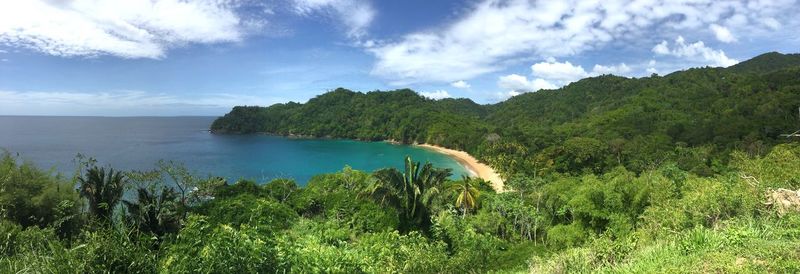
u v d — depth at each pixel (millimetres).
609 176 56969
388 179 31531
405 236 14383
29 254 7387
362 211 31531
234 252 6832
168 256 7199
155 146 141500
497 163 88188
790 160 24125
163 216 26875
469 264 14586
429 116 161500
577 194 34031
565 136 116438
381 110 182375
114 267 6996
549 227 39750
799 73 118438
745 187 13438
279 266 7324
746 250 6484
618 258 8750
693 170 64938
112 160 100938
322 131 182250
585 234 30156
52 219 25578
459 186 47656
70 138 170375
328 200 40062
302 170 95938
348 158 115375
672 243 8617
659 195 26078
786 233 7816
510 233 41500
